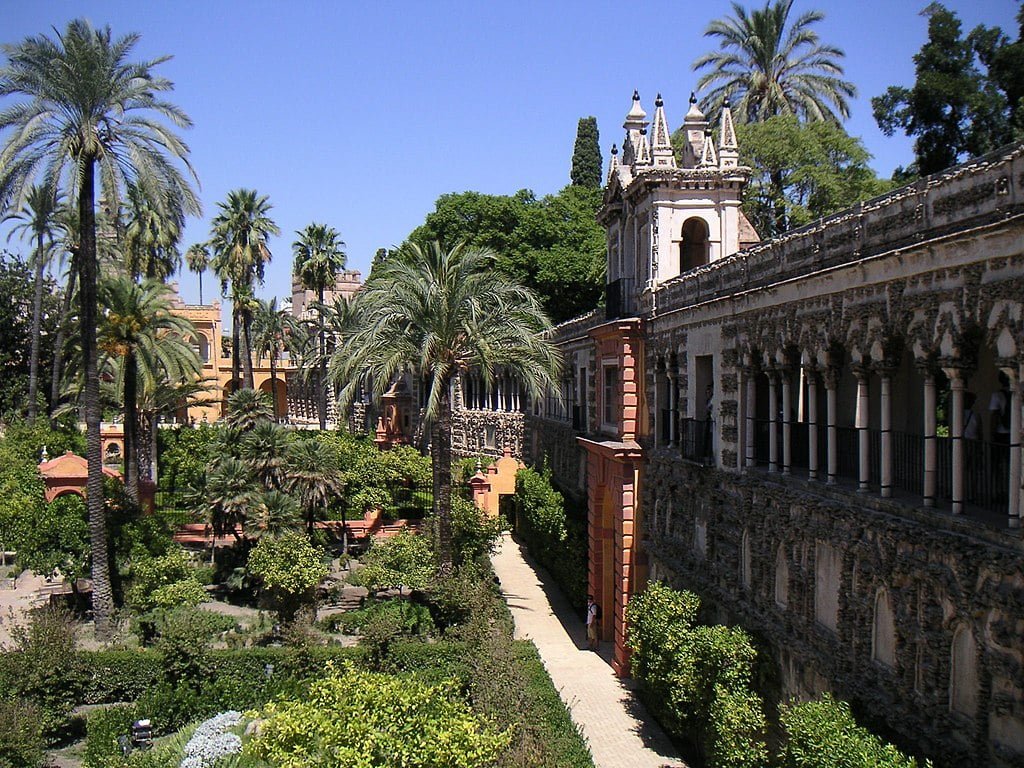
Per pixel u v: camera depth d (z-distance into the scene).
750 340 22.88
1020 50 35.38
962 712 14.30
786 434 21.38
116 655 28.16
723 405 24.75
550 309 64.62
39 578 44.44
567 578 40.50
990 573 13.23
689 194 31.58
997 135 35.94
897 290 15.94
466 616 33.03
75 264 63.94
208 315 102.38
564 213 65.25
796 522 19.78
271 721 18.23
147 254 71.00
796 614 19.86
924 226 15.16
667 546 29.22
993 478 15.77
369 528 52.34
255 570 34.09
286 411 112.56
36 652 25.62
